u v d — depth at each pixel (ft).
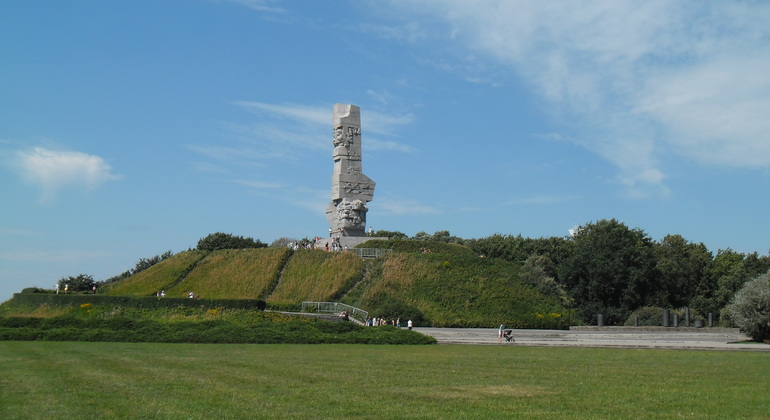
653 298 264.93
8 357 97.50
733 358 108.88
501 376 80.33
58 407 56.90
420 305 207.41
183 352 109.81
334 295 217.36
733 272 299.17
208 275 242.58
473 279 226.79
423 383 73.26
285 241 287.48
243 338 136.26
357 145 267.80
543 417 54.60
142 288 235.20
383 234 409.90
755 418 54.95
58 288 239.50
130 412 54.90
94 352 107.55
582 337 169.78
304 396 63.31
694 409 58.59
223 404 58.70
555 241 363.97
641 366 94.17
